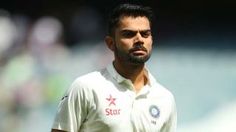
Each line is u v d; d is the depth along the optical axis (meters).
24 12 51.84
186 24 50.09
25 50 39.69
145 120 13.73
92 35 48.47
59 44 43.50
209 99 33.22
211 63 37.41
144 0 52.88
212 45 44.22
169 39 46.88
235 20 52.09
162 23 50.53
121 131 13.55
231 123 31.58
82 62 39.41
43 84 35.88
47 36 43.06
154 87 14.06
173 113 14.25
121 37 13.64
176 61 38.09
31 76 36.78
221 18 52.50
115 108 13.57
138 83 14.05
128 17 13.63
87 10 51.22
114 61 14.08
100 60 38.28
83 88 13.66
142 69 13.97
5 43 40.47
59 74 36.84
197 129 31.75
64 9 50.28
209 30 48.75
